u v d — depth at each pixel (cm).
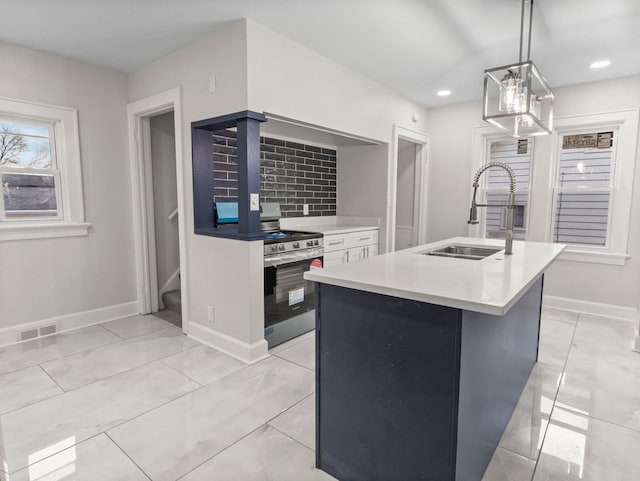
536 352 279
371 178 428
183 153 311
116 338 320
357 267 187
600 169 394
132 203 374
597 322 368
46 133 323
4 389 237
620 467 174
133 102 356
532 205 424
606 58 323
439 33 277
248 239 267
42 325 321
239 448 184
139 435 193
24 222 315
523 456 181
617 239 383
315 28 268
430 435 142
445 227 488
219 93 275
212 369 265
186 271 323
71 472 167
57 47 301
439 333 136
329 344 168
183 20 256
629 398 232
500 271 177
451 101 457
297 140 398
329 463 171
